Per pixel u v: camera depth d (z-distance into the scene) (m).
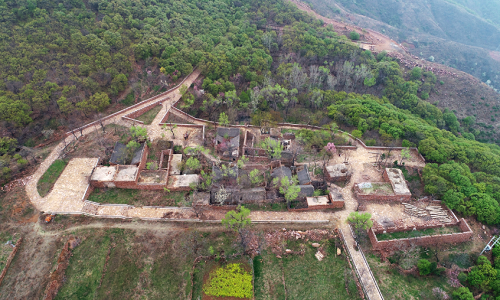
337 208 66.81
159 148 79.12
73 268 55.00
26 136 76.19
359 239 61.12
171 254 58.19
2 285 51.72
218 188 68.81
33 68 83.75
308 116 101.44
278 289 55.09
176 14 123.94
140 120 88.94
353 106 96.06
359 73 121.62
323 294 54.59
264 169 76.50
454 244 61.91
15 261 54.47
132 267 56.03
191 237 60.78
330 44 136.62
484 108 133.88
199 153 78.69
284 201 68.12
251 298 53.62
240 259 58.59
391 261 58.50
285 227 63.44
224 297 53.59
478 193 65.38
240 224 58.25
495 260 56.44
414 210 66.06
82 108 82.44
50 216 60.34
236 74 111.38
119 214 63.56
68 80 85.81
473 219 65.25
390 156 81.06
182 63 104.31
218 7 142.50
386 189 68.56
